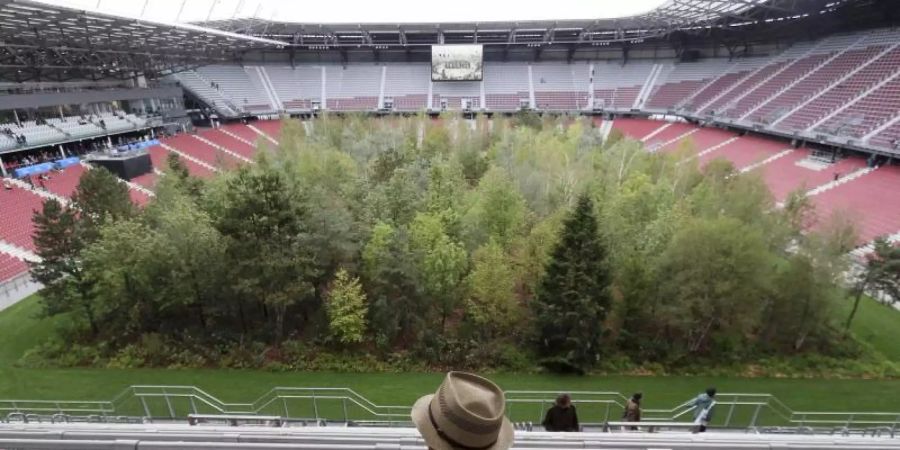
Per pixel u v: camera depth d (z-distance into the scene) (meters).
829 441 10.14
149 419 21.44
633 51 126.25
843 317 38.16
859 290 35.22
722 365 33.41
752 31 104.75
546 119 88.00
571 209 39.25
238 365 32.38
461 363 33.06
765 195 42.62
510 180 49.00
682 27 105.88
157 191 43.94
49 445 8.54
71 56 72.94
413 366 32.88
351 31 113.69
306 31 111.81
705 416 20.53
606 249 34.16
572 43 121.75
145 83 95.38
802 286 33.69
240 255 31.88
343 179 50.84
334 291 32.94
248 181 32.22
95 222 37.47
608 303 33.09
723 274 32.75
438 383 31.16
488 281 33.25
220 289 34.31
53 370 31.48
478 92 122.31
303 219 34.03
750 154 80.12
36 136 68.19
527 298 37.62
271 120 116.12
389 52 128.62
